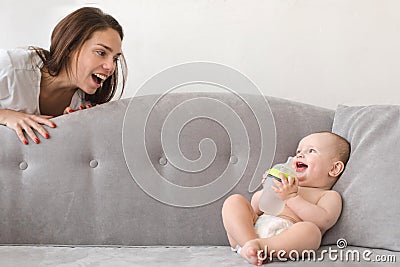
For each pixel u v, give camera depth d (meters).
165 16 2.45
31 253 1.86
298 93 2.46
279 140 2.15
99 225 2.06
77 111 2.14
